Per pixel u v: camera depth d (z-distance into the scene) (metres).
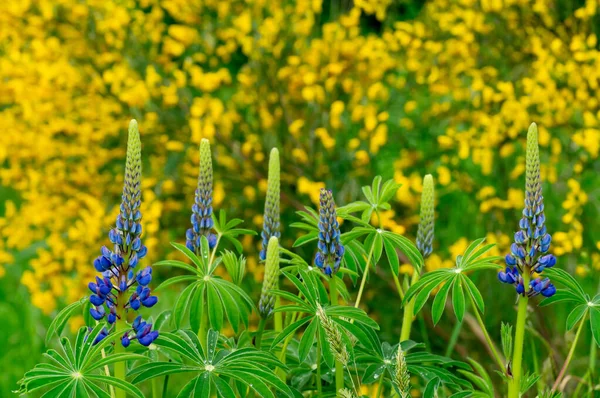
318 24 6.78
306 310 2.73
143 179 5.75
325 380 3.39
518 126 5.60
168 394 5.43
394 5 7.39
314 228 3.33
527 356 4.78
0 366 6.02
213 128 5.53
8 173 5.95
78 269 5.53
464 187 6.21
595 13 6.13
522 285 2.72
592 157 5.58
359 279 5.66
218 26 6.30
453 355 5.55
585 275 5.37
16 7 5.68
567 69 5.73
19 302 6.73
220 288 2.81
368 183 6.02
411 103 6.06
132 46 6.10
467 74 6.21
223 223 3.46
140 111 5.78
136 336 2.42
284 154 5.99
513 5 6.19
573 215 5.38
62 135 5.97
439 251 6.38
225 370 2.55
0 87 5.81
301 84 6.08
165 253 6.20
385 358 3.01
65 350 2.44
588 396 4.10
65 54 5.77
